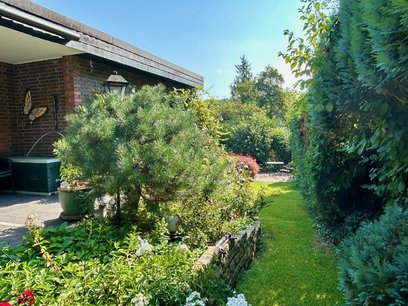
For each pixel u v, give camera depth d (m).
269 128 15.75
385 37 1.52
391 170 2.14
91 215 3.38
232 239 3.13
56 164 5.71
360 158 3.75
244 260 3.46
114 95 3.54
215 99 9.02
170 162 3.04
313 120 3.05
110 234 2.96
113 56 6.16
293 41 3.22
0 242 3.24
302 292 2.93
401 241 1.57
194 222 3.34
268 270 3.43
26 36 4.70
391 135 1.96
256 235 4.06
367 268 1.51
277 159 15.59
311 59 2.78
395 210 1.98
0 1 4.02
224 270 2.84
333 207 4.08
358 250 1.71
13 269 2.23
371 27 1.60
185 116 3.46
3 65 6.26
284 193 8.16
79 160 3.09
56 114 6.11
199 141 3.59
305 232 4.75
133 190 3.13
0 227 3.78
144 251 2.32
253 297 2.86
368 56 1.77
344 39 2.16
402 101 1.76
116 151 2.92
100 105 3.40
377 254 1.60
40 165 5.58
